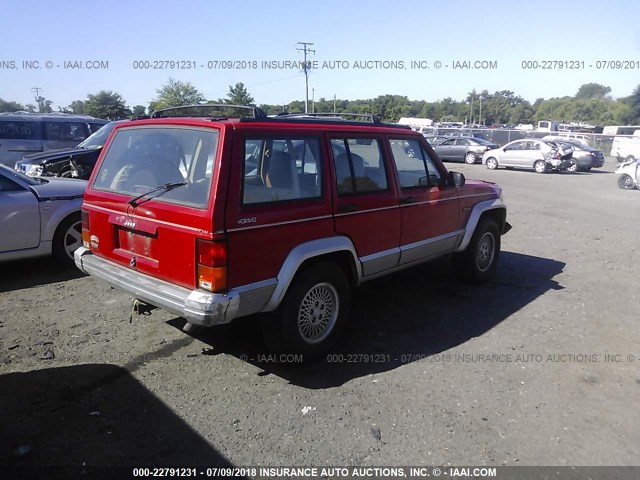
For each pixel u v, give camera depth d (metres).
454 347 4.48
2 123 13.85
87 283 5.94
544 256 7.76
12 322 4.79
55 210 6.17
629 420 3.43
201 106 4.18
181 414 3.39
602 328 4.95
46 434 3.12
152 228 3.69
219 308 3.35
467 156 27.56
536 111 99.81
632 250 8.23
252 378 3.88
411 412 3.47
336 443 3.13
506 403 3.60
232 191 3.40
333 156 4.14
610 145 40.88
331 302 4.26
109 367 3.98
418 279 6.42
